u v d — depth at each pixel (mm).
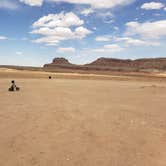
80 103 19438
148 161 7590
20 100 20750
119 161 7594
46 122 12461
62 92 28625
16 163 7414
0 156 7949
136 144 9195
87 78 76938
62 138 9828
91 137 10008
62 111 15625
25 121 12633
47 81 54062
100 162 7508
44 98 22375
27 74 84062
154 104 19484
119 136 10172
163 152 8375
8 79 58156
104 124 12180
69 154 8156
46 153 8227
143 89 34844
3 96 23594
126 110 16406
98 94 27000
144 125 12055
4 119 13078
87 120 13047
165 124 12320
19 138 9766
